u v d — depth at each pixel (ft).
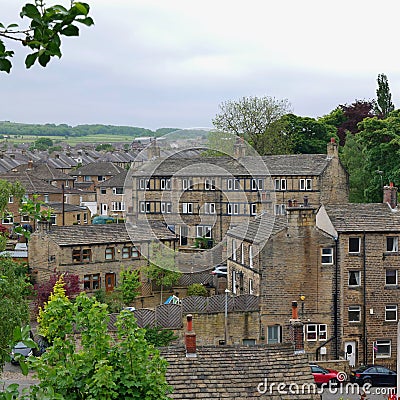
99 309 53.52
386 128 229.66
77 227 177.17
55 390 48.49
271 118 279.08
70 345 52.03
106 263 175.42
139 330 52.95
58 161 472.03
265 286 127.85
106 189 331.77
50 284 153.99
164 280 163.63
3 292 95.04
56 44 17.40
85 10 16.98
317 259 130.52
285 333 127.85
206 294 161.89
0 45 17.39
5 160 431.02
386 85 355.15
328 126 333.01
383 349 133.49
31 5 16.90
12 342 24.26
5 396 24.85
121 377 50.11
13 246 187.62
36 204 42.57
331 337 131.54
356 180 248.52
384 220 135.64
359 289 132.57
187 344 70.59
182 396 65.05
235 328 124.88
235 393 66.03
